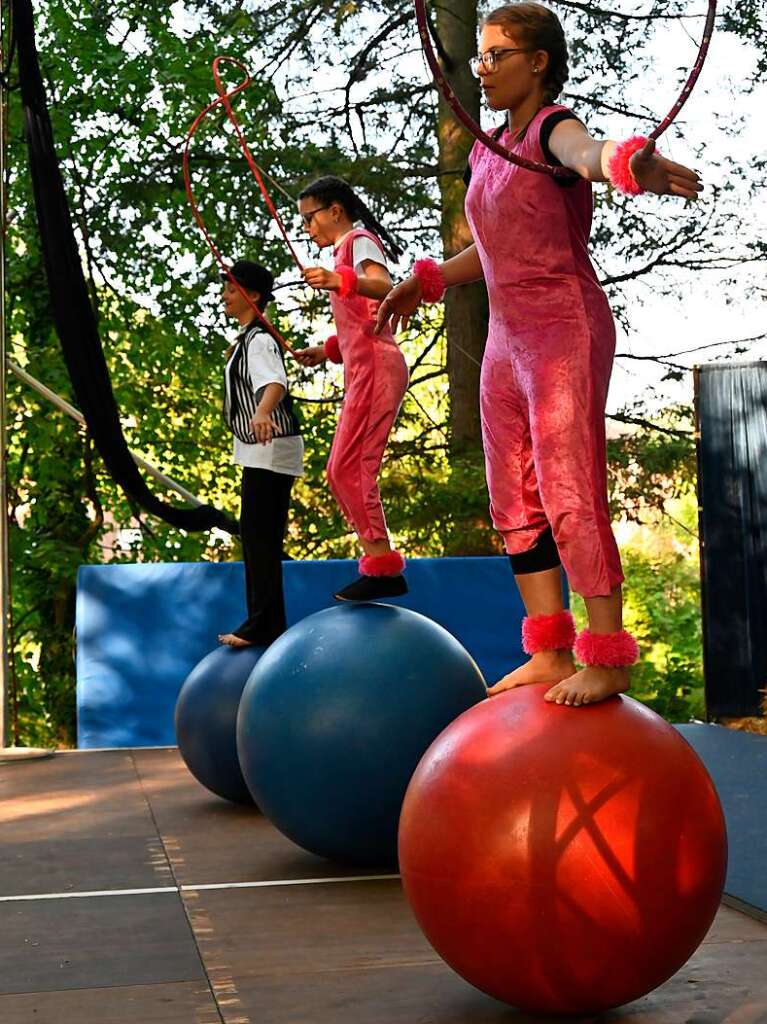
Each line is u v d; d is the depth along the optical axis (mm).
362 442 3824
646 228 11016
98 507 10891
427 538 10625
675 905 2266
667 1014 2416
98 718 6293
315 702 3439
